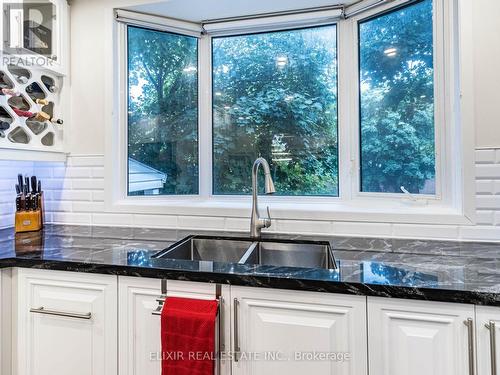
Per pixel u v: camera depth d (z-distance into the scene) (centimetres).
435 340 86
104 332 109
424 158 147
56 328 113
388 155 157
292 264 142
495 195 128
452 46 138
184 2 167
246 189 186
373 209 152
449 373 85
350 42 168
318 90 175
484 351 83
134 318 106
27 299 115
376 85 161
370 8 159
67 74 171
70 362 112
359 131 167
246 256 130
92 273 109
